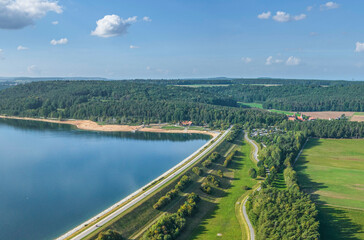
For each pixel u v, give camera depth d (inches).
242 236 3609.7
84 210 4522.6
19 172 6358.3
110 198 4987.7
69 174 6284.5
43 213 4426.7
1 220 4200.3
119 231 3651.6
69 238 3405.5
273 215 3619.6
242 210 4343.0
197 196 4680.1
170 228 3649.1
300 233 3240.7
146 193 4744.1
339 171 6087.6
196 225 3969.0
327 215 4074.8
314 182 5428.2
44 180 5890.8
